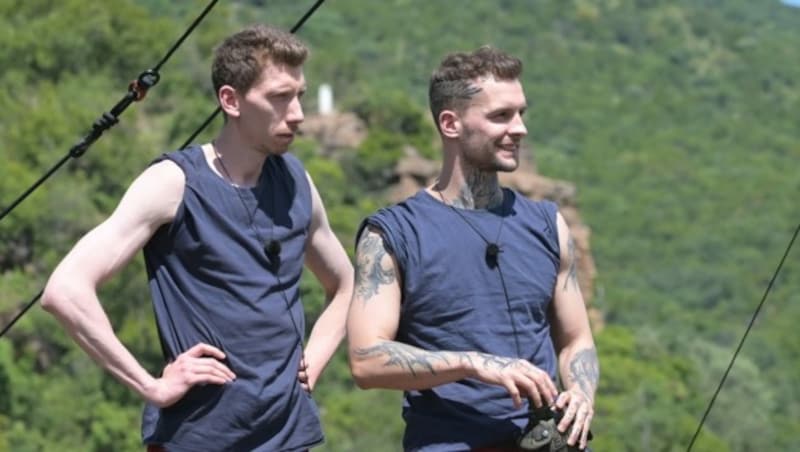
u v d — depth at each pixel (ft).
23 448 176.04
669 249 455.22
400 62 589.32
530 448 25.11
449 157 26.35
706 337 368.07
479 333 25.59
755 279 422.41
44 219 208.23
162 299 25.41
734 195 515.91
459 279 25.70
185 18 318.86
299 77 25.54
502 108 25.90
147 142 242.58
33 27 265.34
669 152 570.46
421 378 25.26
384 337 25.61
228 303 25.18
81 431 184.85
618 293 387.14
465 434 25.54
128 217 25.11
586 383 26.14
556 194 293.43
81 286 24.85
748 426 253.03
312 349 26.61
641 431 217.77
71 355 191.72
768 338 354.33
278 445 25.27
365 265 25.94
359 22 618.85
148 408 25.73
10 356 184.24
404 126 319.06
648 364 259.60
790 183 538.06
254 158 25.64
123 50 271.90
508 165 26.08
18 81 255.09
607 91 651.66
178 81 269.44
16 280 196.34
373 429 194.80
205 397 25.17
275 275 25.46
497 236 25.99
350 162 299.58
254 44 25.32
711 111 646.74
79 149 29.76
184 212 25.31
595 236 474.08
